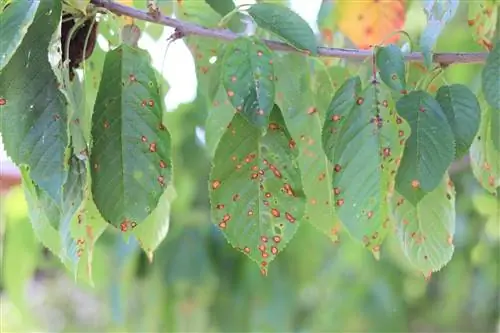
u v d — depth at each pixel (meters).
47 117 0.71
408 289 1.70
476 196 1.36
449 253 0.79
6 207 1.17
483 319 1.86
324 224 0.82
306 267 1.43
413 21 0.96
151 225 0.79
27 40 0.72
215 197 0.75
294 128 0.82
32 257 1.13
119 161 0.73
